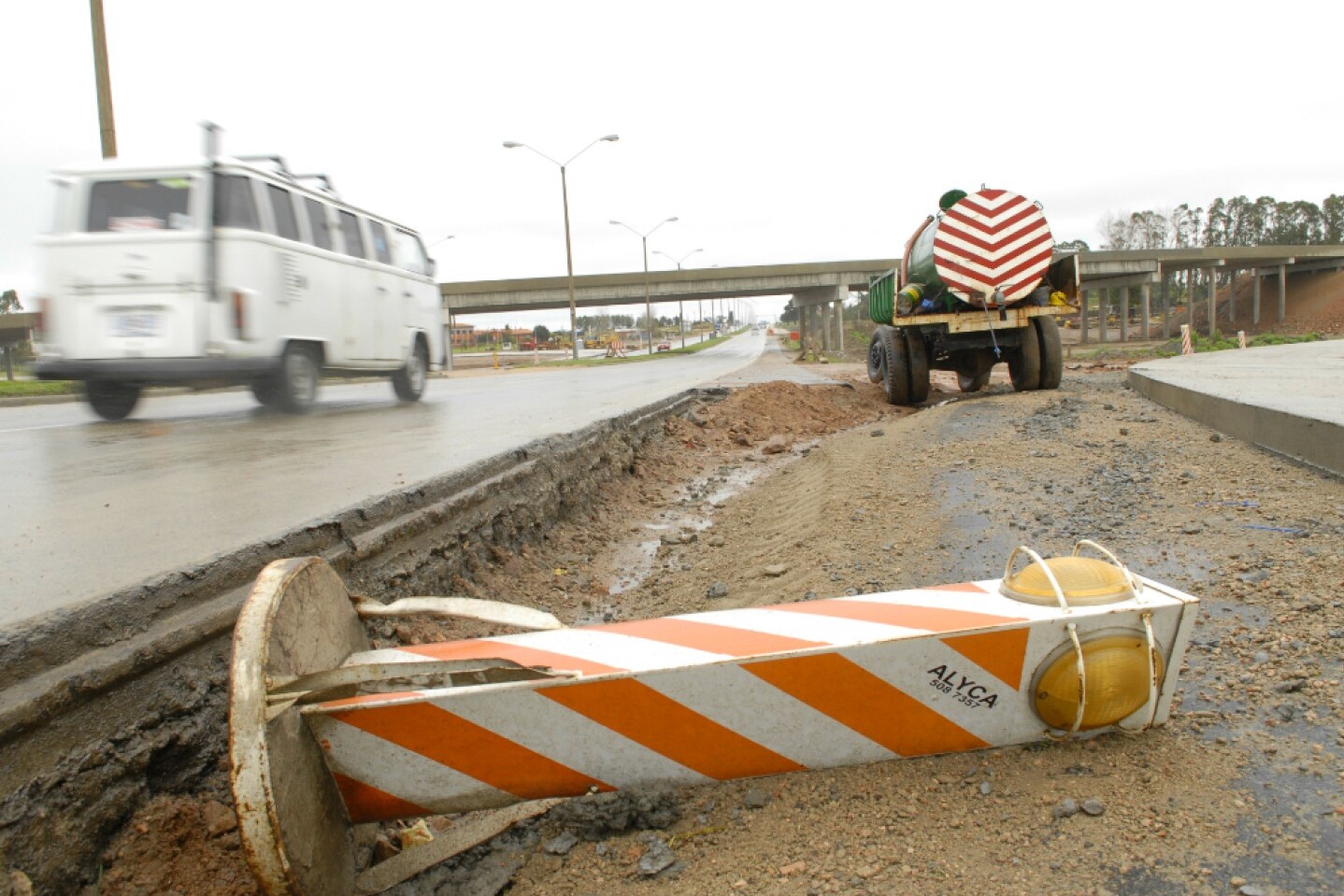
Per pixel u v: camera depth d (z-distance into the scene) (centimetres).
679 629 247
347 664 222
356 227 973
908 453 764
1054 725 239
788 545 560
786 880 223
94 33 1309
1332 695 269
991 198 1095
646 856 244
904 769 253
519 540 538
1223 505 480
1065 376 1605
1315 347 2688
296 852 198
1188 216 10625
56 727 220
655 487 837
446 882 251
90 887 212
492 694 219
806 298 6538
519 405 1071
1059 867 211
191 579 293
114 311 771
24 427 823
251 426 806
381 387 1559
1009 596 246
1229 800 227
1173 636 237
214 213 759
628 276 5916
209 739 259
